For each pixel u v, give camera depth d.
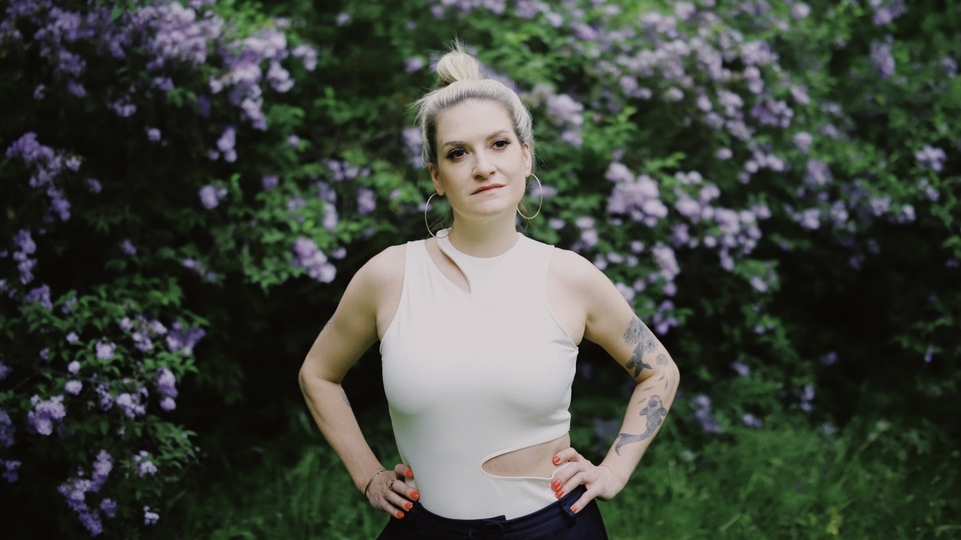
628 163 4.19
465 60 1.82
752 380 4.50
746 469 3.89
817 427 4.46
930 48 5.41
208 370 3.75
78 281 3.40
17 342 2.98
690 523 3.44
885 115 5.09
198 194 3.53
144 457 2.93
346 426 1.93
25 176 3.10
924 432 4.47
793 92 4.45
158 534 3.15
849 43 5.37
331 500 3.52
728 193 4.54
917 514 3.57
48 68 3.19
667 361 1.90
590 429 4.11
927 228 5.00
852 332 5.40
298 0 3.99
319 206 3.58
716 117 4.14
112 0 3.01
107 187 3.37
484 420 1.62
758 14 4.61
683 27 4.29
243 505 3.54
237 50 3.28
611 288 1.79
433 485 1.67
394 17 4.05
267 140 3.70
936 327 4.96
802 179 4.66
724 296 4.51
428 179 3.79
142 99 3.23
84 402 2.93
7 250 3.06
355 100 3.96
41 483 3.08
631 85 4.02
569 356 1.70
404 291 1.72
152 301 3.21
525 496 1.66
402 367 1.65
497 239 1.71
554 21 4.06
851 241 4.87
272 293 4.02
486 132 1.67
